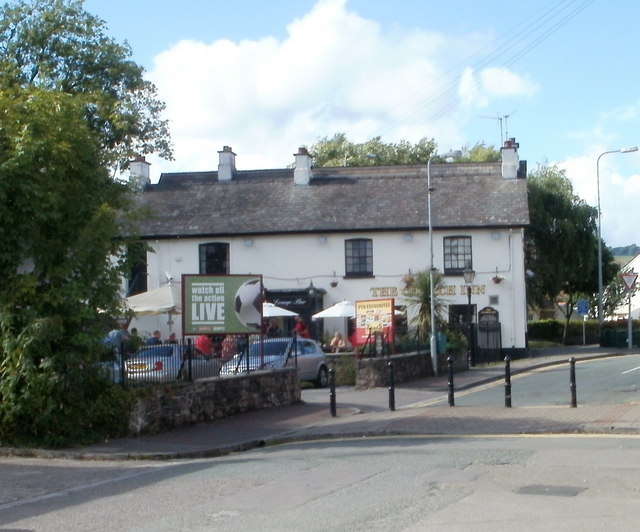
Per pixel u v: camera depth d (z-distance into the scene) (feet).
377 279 131.54
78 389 51.67
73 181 53.21
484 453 42.29
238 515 30.48
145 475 41.37
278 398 70.28
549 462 38.93
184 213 137.90
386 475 37.24
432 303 99.45
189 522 29.66
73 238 53.01
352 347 112.57
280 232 132.77
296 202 138.10
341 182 142.31
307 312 131.34
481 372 102.27
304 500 32.58
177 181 148.97
